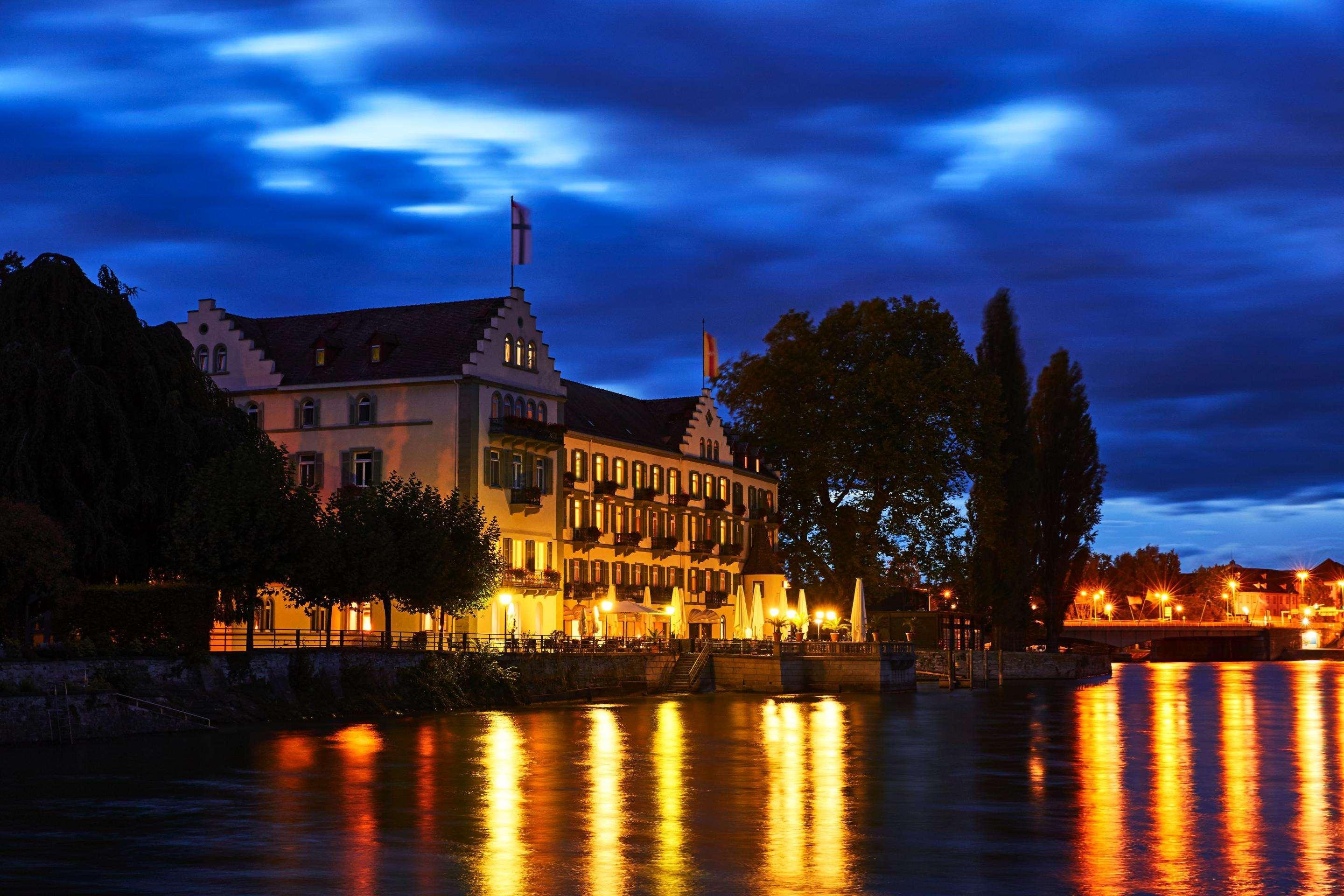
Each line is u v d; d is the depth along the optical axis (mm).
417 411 91000
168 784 42406
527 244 96438
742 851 32844
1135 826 36969
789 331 122625
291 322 98250
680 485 115062
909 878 30156
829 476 119938
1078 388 137625
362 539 70688
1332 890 29359
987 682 110875
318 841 33469
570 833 35000
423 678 72000
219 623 80062
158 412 68625
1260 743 59125
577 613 99312
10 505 55375
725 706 80000
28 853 31953
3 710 50719
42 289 67250
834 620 117188
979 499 121500
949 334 121438
